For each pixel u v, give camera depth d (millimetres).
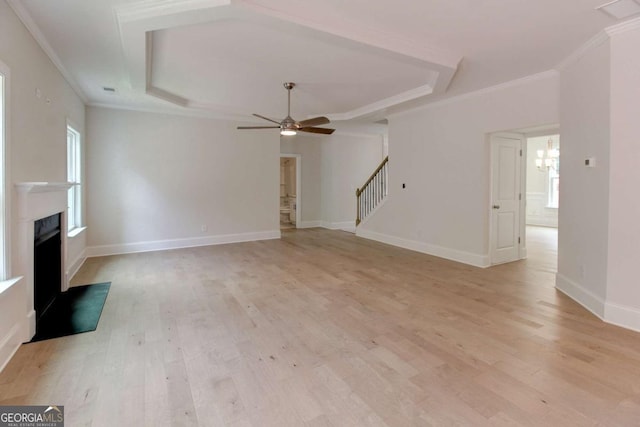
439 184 5559
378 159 10031
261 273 4590
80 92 4828
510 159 5246
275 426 1700
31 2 2475
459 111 5145
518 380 2086
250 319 3039
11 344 2369
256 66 3924
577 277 3480
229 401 1896
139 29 2750
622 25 2762
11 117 2477
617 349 2467
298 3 2572
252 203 7148
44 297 3279
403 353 2430
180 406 1850
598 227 3086
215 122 6633
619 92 2836
